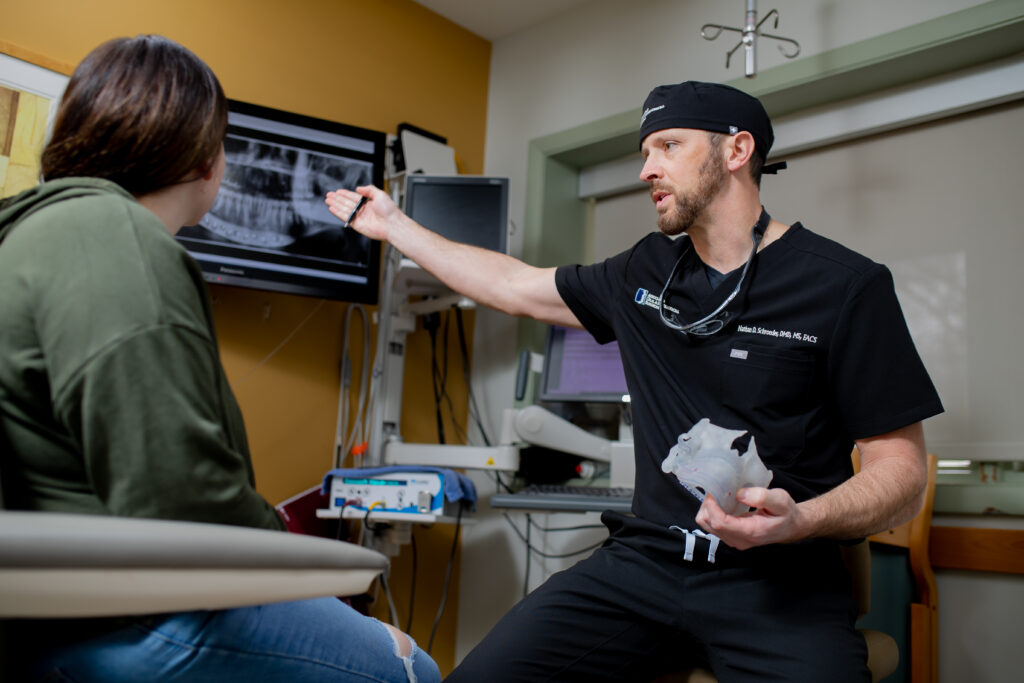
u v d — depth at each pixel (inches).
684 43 111.6
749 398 50.3
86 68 34.5
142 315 28.9
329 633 34.5
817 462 50.1
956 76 93.6
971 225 92.3
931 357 93.0
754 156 55.2
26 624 29.4
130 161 33.8
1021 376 86.4
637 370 55.7
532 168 126.1
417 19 126.2
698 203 53.4
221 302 99.0
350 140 102.3
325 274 98.5
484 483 122.3
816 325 49.6
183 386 29.1
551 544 114.6
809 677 43.3
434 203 106.8
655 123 55.3
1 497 27.1
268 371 102.6
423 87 125.6
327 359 109.1
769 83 101.3
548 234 124.0
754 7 89.0
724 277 53.0
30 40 86.4
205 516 29.1
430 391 121.6
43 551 20.8
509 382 122.4
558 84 126.3
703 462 38.7
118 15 93.6
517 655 48.4
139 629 29.4
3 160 82.0
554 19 129.2
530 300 63.9
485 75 136.2
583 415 116.7
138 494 27.8
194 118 35.0
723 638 47.1
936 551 86.0
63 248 29.6
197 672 30.3
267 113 97.6
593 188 128.2
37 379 29.1
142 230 30.5
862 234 100.3
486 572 120.0
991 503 83.5
